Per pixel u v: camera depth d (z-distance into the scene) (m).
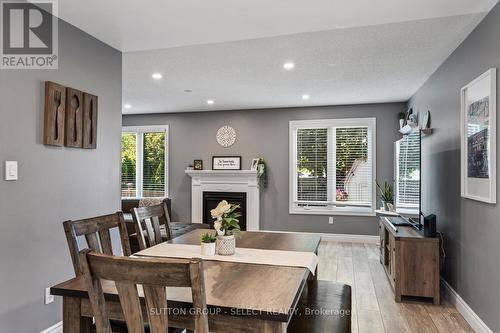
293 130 6.23
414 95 5.04
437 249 3.19
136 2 2.23
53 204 2.40
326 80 4.32
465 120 2.88
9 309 2.07
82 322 1.46
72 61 2.58
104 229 1.98
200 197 6.57
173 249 2.07
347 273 4.14
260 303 1.25
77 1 2.21
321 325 1.60
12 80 2.11
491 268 2.41
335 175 6.07
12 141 2.10
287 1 2.24
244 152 6.45
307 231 6.12
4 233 2.04
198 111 6.68
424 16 2.46
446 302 3.26
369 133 5.89
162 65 3.73
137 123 7.03
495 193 2.33
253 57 3.47
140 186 7.05
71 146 2.55
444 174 3.52
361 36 2.92
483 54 2.53
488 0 2.24
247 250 2.04
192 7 2.31
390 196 5.22
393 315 2.96
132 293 1.10
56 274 2.41
